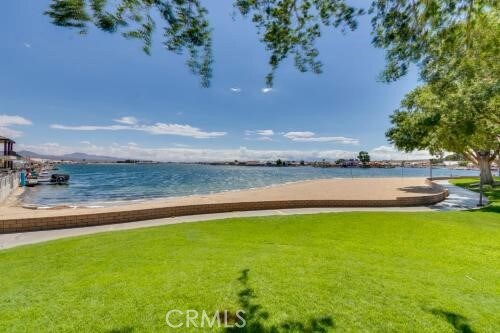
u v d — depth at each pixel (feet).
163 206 34.04
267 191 68.39
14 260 16.20
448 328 9.96
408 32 16.53
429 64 20.10
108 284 12.67
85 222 28.66
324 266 15.55
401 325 10.04
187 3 11.61
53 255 17.15
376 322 10.18
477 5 16.11
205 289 12.32
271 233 23.77
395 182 105.70
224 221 29.45
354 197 53.98
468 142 60.44
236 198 50.55
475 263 16.94
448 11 15.99
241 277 13.67
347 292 12.41
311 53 16.55
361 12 15.60
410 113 65.72
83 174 212.64
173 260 16.11
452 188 83.41
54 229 27.04
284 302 11.37
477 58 20.11
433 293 12.61
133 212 31.30
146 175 199.82
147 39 11.58
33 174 138.62
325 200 42.75
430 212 37.45
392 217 31.60
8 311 10.38
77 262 15.74
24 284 12.71
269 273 14.28
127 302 11.11
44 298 11.36
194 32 12.25
